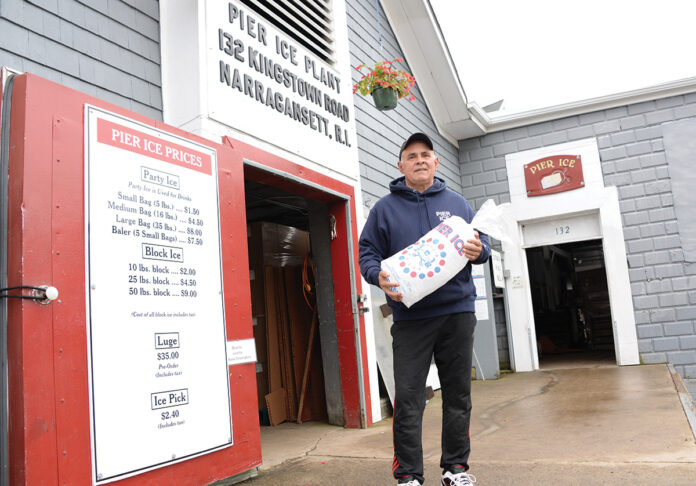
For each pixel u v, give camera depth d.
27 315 2.04
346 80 5.03
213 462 2.74
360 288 4.67
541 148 8.23
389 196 2.55
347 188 4.73
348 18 5.81
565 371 7.50
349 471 3.08
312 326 5.10
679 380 5.71
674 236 7.49
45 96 2.22
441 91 7.58
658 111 7.71
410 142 2.48
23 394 2.00
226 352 2.92
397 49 7.13
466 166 8.64
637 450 3.02
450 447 2.35
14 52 2.52
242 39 3.68
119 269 2.41
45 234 2.15
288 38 4.21
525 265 8.19
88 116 2.38
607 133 7.92
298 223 6.40
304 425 4.78
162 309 2.58
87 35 2.90
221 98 3.40
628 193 7.74
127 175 2.51
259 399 5.08
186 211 2.82
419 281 2.22
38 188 2.15
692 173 7.48
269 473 3.13
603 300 12.97
